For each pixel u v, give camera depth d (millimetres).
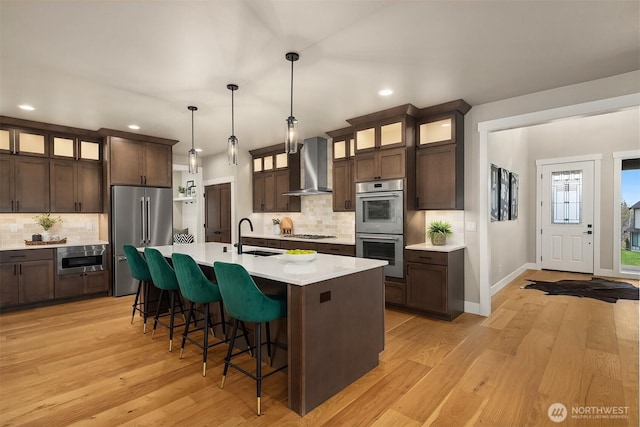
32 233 4734
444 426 1917
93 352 2939
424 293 3840
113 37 2396
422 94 3576
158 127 4812
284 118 4402
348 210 4910
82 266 4695
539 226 6887
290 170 5984
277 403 2162
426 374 2520
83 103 3760
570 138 6574
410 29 2320
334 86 3336
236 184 6594
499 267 5168
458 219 4156
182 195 8625
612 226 6137
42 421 1968
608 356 2789
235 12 2107
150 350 2988
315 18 2182
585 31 2352
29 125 4410
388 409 2084
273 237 5715
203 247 4008
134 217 5094
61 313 4098
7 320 3832
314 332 2100
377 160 4230
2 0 1949
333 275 2209
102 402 2164
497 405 2115
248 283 2062
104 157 5027
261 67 2896
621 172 6098
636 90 2992
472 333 3357
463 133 4051
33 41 2436
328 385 2203
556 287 5262
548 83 3275
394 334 3340
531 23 2248
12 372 2564
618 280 5766
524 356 2811
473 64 2859
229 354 2344
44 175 4594
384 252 4211
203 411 2068
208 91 3441
